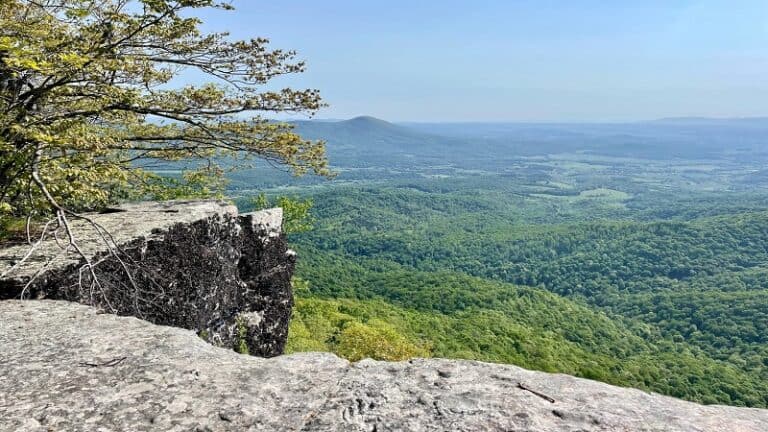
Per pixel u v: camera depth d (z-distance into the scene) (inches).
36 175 299.4
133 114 509.0
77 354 148.3
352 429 106.2
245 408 116.1
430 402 115.7
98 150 362.0
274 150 518.3
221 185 709.3
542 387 123.1
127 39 427.2
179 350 151.6
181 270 379.6
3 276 256.8
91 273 262.2
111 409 116.7
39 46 346.9
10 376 133.6
